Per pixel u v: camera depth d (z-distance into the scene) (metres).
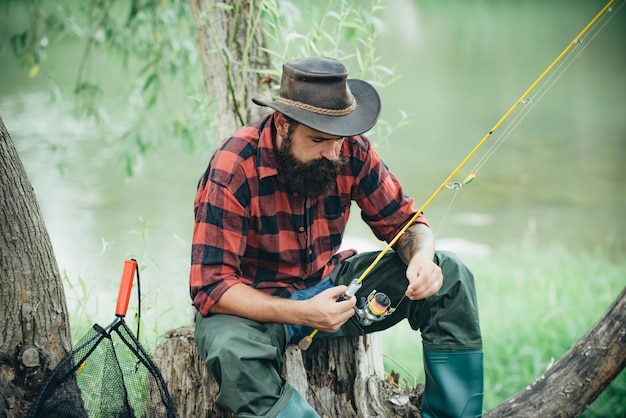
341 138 3.22
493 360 6.46
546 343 6.61
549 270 9.06
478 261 9.78
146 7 6.96
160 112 9.05
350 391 3.79
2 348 3.29
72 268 8.19
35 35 7.46
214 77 5.03
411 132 18.30
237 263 3.32
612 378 3.81
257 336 3.21
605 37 30.66
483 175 14.84
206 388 3.61
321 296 3.22
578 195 13.51
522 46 29.08
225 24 4.96
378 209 3.62
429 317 3.51
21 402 3.28
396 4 30.88
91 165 14.80
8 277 3.28
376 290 3.64
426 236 3.57
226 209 3.28
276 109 3.08
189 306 5.14
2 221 3.26
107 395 3.22
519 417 3.80
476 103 21.19
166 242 10.54
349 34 5.22
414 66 26.05
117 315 3.24
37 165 14.66
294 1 6.13
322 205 3.51
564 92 22.52
